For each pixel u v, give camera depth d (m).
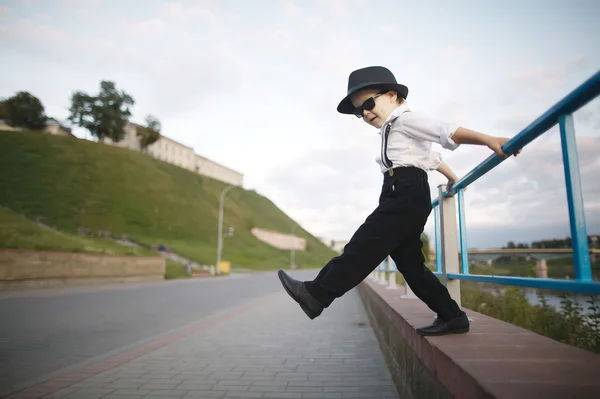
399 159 2.32
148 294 15.76
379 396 3.48
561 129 1.58
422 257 2.40
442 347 1.95
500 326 2.66
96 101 111.06
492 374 1.47
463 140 2.13
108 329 7.30
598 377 1.42
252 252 91.69
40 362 4.86
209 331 6.90
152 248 60.31
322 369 4.39
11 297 13.34
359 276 2.27
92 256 21.53
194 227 89.12
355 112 2.68
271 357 4.96
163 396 3.48
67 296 14.23
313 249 143.00
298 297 2.34
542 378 1.41
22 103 102.19
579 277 1.50
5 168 77.00
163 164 112.06
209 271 41.75
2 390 3.71
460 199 3.06
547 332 4.50
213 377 4.06
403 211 2.24
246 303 12.09
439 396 1.89
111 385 3.79
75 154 88.31
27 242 20.20
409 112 2.35
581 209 1.51
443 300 2.36
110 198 80.06
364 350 5.37
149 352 5.23
